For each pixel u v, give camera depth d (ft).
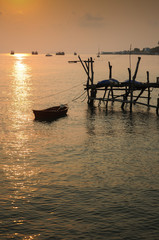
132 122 140.67
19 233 54.19
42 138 113.70
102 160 90.53
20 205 63.52
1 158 91.71
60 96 218.79
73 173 80.43
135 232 54.39
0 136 115.75
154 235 53.57
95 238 52.85
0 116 150.71
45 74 418.10
